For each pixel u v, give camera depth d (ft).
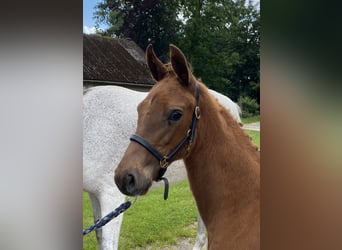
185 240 7.26
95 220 6.66
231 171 4.59
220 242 4.54
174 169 7.02
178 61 4.31
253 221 4.56
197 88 4.45
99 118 6.34
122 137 6.46
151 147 4.22
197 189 4.75
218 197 4.62
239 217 4.58
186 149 4.41
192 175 4.73
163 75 4.60
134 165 4.16
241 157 4.63
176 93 4.29
